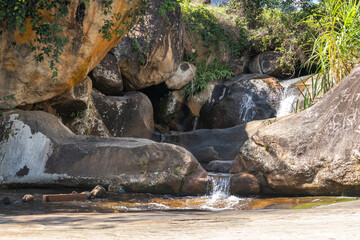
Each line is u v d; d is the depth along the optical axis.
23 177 6.69
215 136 11.99
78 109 9.84
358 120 5.49
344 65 6.89
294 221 1.59
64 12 7.27
